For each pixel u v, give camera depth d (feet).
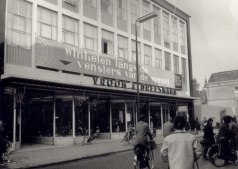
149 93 68.39
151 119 75.05
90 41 62.44
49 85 46.37
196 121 76.33
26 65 47.37
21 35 47.50
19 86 43.42
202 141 30.91
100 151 41.47
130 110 65.77
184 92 94.79
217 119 69.36
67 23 57.26
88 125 55.47
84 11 61.16
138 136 24.59
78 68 56.29
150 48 82.94
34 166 30.45
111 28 68.33
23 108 53.47
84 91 53.88
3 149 32.30
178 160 11.88
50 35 53.31
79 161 34.27
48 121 50.72
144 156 24.61
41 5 51.55
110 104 63.62
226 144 27.17
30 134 52.95
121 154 39.47
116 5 71.15
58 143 49.57
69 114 51.75
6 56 44.47
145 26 81.30
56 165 31.71
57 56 52.29
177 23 97.09
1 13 43.83
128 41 73.92
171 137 12.41
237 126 27.73
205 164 27.86
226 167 26.17
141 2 81.00
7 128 41.83
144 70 75.72
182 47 99.45
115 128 63.36
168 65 90.68
